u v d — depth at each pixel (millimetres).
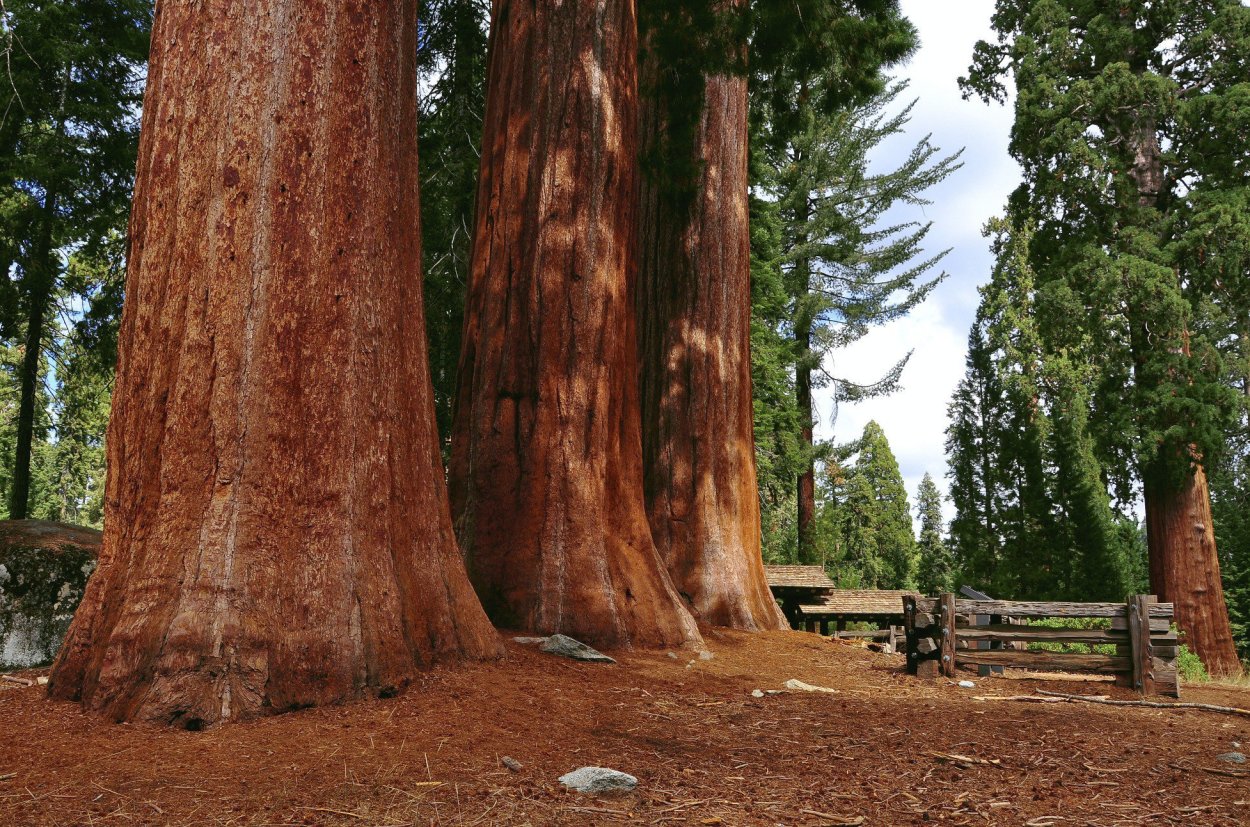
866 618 22375
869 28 13117
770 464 34562
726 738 5453
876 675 9008
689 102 12953
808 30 13023
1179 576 20844
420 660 5863
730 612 12297
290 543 5309
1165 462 20750
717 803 4004
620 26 10336
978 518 36938
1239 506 34188
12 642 8070
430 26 18094
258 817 3424
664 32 12688
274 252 5547
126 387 5652
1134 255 20969
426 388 6656
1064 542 31219
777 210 33594
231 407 5352
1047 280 22578
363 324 5883
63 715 4852
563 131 9898
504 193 10000
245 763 4094
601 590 8867
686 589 12375
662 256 13508
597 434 9406
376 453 5863
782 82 14992
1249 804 4371
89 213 18859
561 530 9016
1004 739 5742
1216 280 20594
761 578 13016
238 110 5582
